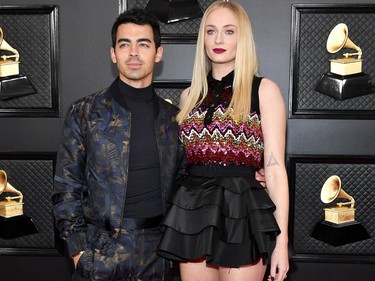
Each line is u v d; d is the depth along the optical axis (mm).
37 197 2998
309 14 2832
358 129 2902
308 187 2920
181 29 2877
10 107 2986
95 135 1984
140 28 1988
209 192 1923
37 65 2941
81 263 1974
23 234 2982
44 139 3000
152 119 2041
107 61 2930
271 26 2859
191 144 2021
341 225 2855
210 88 2078
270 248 1966
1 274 3068
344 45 2779
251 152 1982
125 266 1959
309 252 2945
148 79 2047
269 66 2883
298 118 2895
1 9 2895
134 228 1968
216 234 1920
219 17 2021
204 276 2051
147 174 2004
